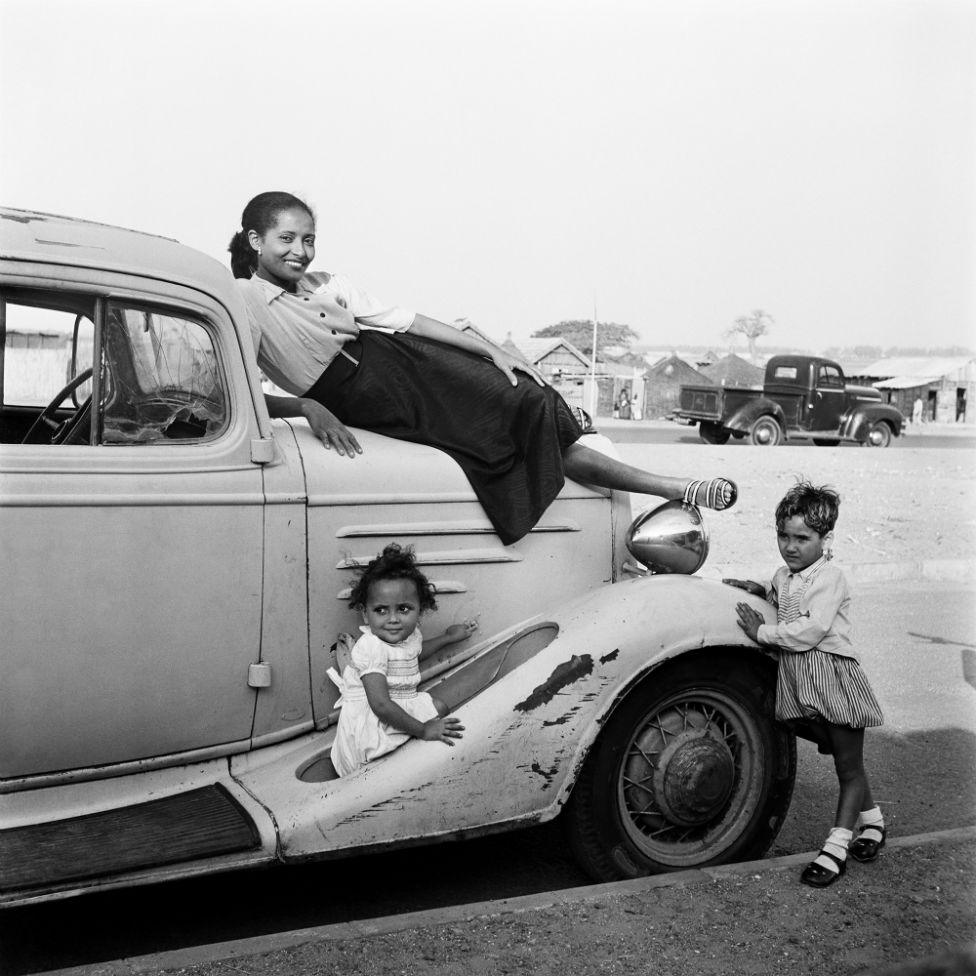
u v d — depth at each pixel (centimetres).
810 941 303
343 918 340
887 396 6475
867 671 659
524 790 331
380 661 329
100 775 315
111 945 318
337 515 343
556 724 333
